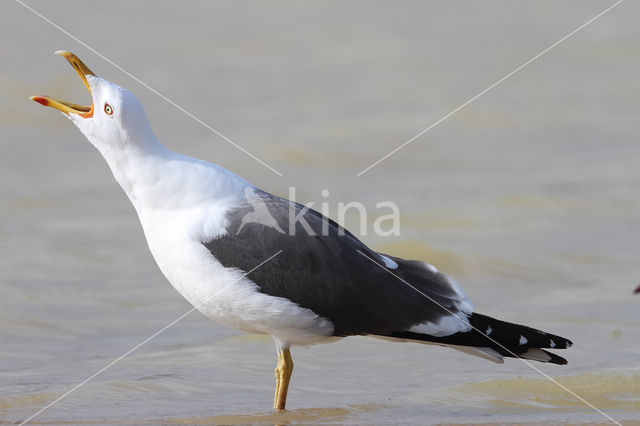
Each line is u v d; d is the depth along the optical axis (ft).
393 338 26.48
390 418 25.90
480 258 45.52
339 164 69.00
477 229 51.72
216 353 32.94
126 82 93.66
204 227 25.16
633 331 35.09
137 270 43.86
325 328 25.86
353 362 32.19
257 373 30.94
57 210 54.65
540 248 47.93
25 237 48.67
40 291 39.88
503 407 27.45
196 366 31.48
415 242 46.83
